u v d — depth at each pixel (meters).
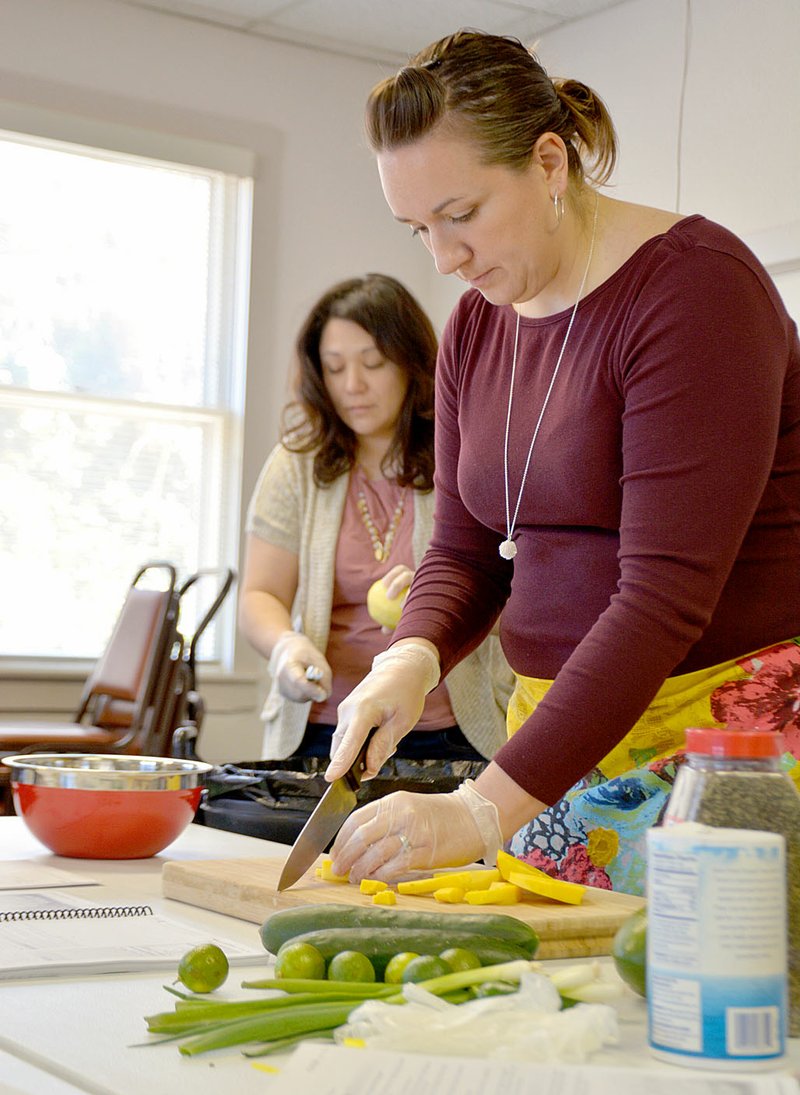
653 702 1.45
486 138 1.33
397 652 1.59
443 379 1.70
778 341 1.34
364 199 4.99
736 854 0.76
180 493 4.67
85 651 4.46
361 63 4.98
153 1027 0.86
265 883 1.31
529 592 1.58
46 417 4.43
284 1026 0.83
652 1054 0.79
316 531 2.82
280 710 2.83
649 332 1.34
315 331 2.78
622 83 4.43
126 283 4.57
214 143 4.64
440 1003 0.83
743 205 4.02
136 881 1.50
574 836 1.47
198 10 4.55
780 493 1.42
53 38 4.37
